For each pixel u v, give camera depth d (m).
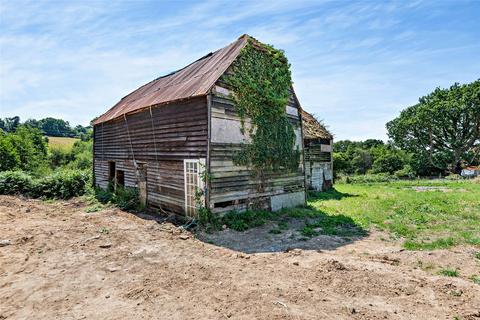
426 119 42.78
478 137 41.66
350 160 55.06
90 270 6.07
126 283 5.39
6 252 7.27
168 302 4.59
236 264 6.34
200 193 10.23
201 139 10.41
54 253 7.18
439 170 46.56
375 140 75.56
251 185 11.59
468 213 11.49
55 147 45.28
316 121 24.02
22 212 13.06
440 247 7.52
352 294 4.75
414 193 19.23
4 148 27.34
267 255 7.05
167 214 12.15
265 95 12.30
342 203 15.06
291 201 13.51
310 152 20.89
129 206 14.09
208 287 5.09
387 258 6.68
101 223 10.67
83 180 19.41
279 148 12.88
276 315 4.07
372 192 20.55
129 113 14.69
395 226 9.72
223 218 10.37
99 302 4.68
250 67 12.03
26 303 4.70
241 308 4.31
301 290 4.88
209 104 10.17
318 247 7.76
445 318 4.02
